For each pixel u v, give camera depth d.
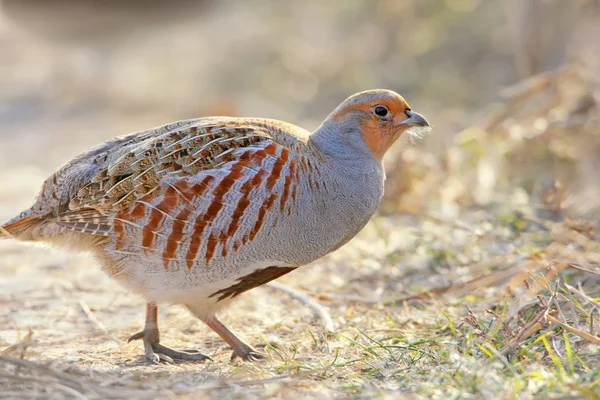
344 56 26.33
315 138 9.23
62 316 10.70
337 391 7.56
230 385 7.70
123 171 8.43
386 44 25.94
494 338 8.45
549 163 14.81
